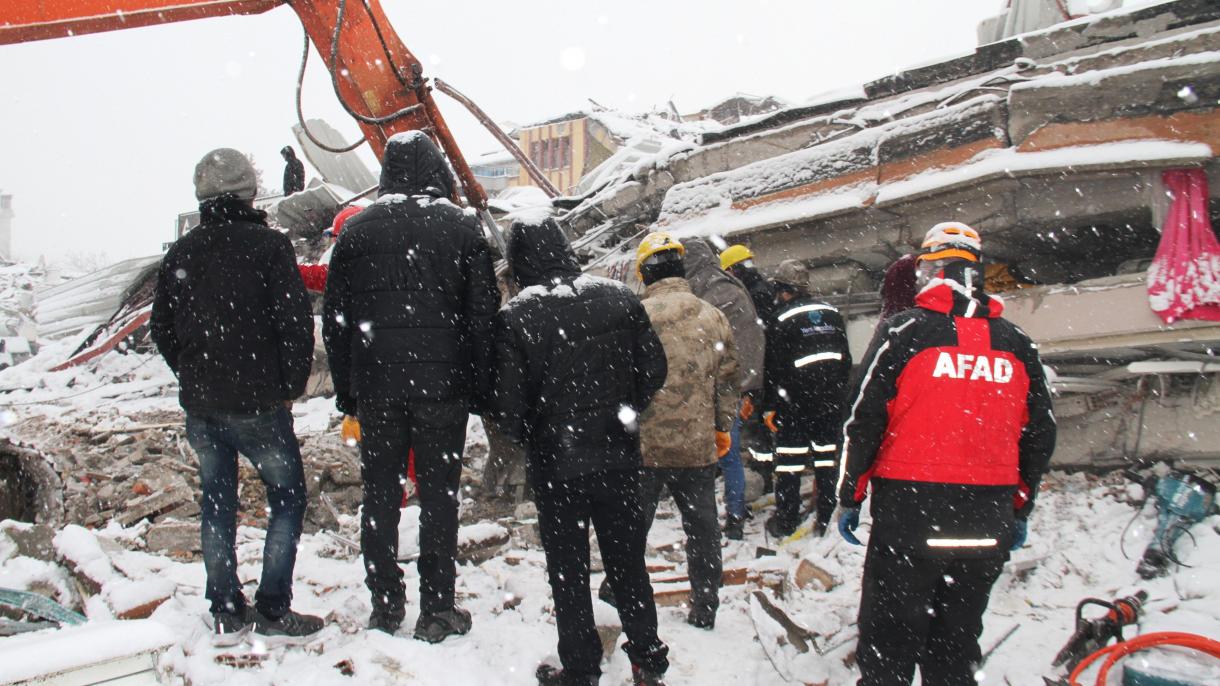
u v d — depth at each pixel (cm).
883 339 310
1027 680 351
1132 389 520
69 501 560
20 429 763
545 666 328
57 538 447
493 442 596
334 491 601
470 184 799
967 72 611
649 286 434
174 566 428
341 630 350
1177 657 334
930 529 295
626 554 326
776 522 527
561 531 323
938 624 311
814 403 516
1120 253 598
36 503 567
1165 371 488
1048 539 474
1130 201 504
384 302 345
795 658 364
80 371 1139
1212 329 466
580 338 329
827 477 513
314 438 677
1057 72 554
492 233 798
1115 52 530
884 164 588
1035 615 412
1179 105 480
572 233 851
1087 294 509
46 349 1275
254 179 365
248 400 339
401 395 340
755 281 579
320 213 1262
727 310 510
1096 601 375
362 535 350
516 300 338
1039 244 586
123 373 1139
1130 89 491
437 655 322
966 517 295
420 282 346
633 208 805
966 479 295
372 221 351
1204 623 370
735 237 678
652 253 432
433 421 343
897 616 301
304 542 500
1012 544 310
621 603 327
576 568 322
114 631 251
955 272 312
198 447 346
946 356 300
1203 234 480
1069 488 518
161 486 568
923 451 298
